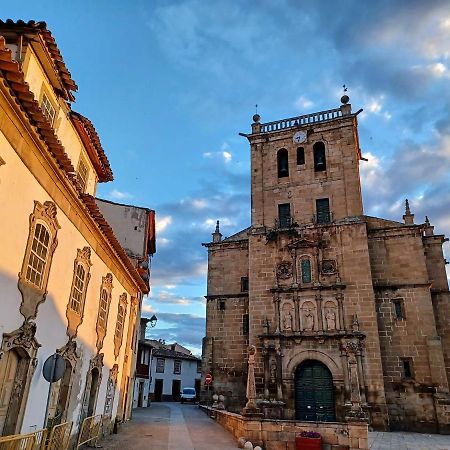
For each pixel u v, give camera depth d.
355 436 15.51
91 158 17.50
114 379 20.08
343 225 31.11
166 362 55.97
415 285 29.33
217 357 33.19
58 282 12.19
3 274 9.05
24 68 11.05
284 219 33.62
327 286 29.64
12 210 9.41
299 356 28.73
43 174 10.84
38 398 10.96
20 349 9.96
